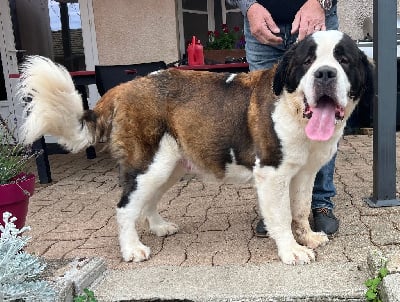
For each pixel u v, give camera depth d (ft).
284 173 5.23
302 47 4.91
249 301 4.45
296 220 5.86
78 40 15.26
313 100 4.66
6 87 14.60
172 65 11.76
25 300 4.13
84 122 5.61
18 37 15.12
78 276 4.82
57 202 8.63
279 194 5.29
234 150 5.46
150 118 5.54
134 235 5.76
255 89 5.35
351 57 4.91
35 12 15.24
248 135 5.33
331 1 5.67
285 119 5.03
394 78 6.78
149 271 5.17
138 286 4.83
